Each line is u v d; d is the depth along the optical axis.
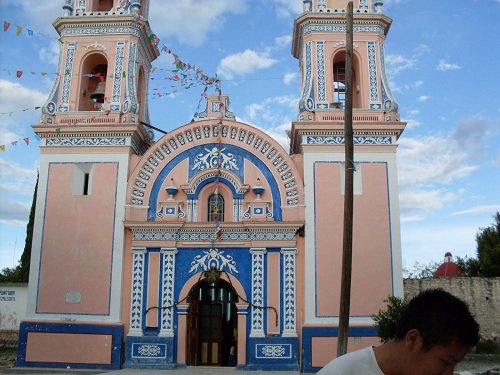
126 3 23.52
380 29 23.16
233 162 22.03
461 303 3.09
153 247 21.08
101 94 23.19
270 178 21.75
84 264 20.92
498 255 35.44
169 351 20.11
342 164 21.42
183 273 20.89
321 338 19.86
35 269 20.98
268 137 21.95
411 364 3.12
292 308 20.41
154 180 21.89
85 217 21.36
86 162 21.89
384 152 21.45
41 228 21.34
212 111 22.69
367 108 22.16
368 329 19.81
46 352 20.22
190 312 20.95
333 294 20.25
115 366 19.91
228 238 21.14
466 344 3.02
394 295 20.14
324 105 22.12
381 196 21.05
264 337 20.12
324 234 20.78
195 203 21.69
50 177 21.81
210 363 21.58
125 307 20.62
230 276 20.78
